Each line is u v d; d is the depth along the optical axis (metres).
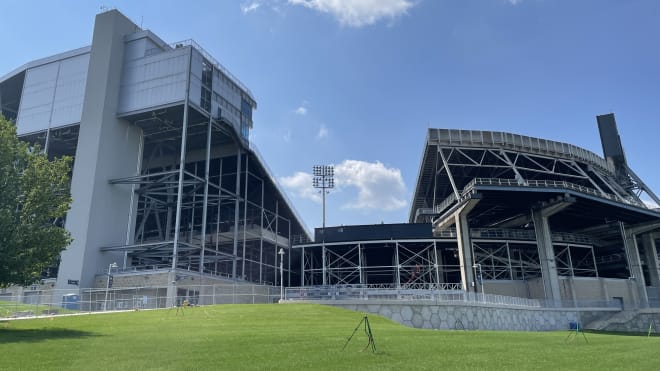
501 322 50.84
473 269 68.81
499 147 80.06
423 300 43.41
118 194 66.56
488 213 80.94
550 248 71.56
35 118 72.06
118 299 53.53
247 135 82.25
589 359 18.95
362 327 30.73
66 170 30.52
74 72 72.00
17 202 27.31
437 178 86.50
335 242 79.44
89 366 15.81
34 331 25.61
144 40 70.25
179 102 65.50
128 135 69.50
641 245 94.69
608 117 99.44
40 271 28.16
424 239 77.38
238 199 77.94
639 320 67.62
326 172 83.00
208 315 35.41
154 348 19.70
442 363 16.91
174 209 79.75
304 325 30.77
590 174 89.06
